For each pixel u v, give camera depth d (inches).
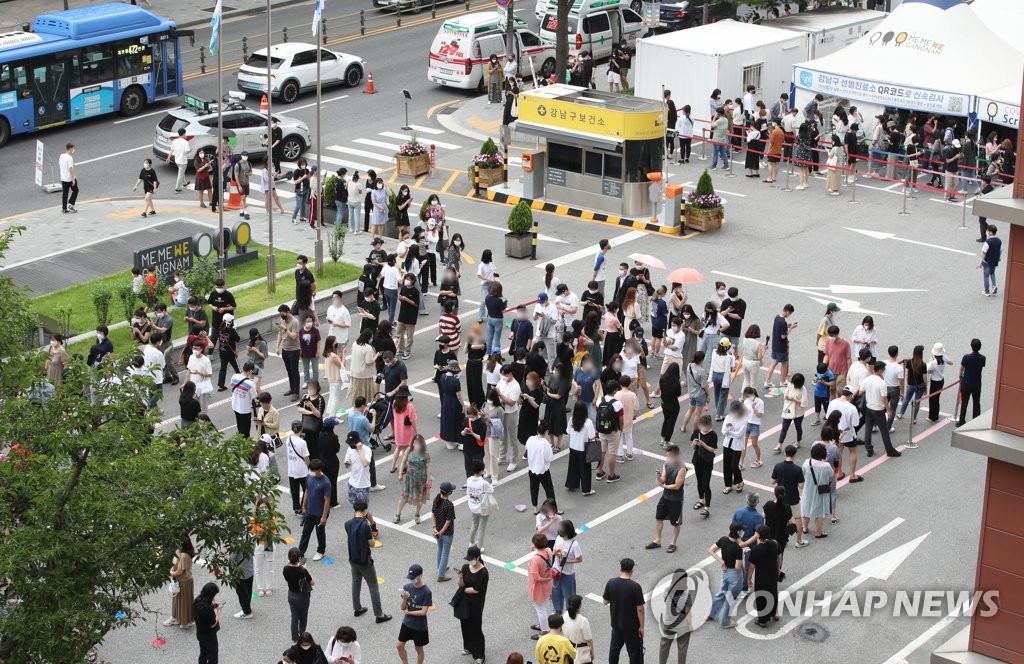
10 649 727.7
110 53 2054.6
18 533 724.0
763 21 2165.4
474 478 979.3
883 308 1425.9
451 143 2015.3
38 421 775.1
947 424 1193.4
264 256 1592.0
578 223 1712.6
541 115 1738.4
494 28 2226.9
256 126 1891.0
